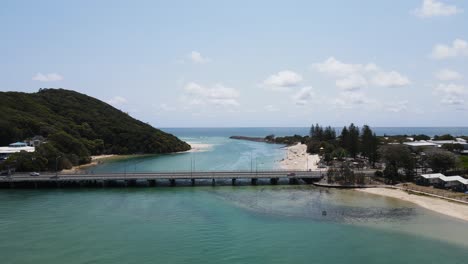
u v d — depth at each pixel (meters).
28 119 186.75
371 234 60.00
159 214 72.94
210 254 51.59
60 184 105.75
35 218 69.62
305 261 49.28
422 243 55.84
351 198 87.19
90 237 58.47
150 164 169.88
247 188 103.25
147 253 51.81
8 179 103.88
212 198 88.94
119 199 88.06
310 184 109.56
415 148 151.88
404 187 97.69
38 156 131.75
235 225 65.19
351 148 156.62
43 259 49.66
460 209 74.50
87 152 176.12
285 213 73.44
